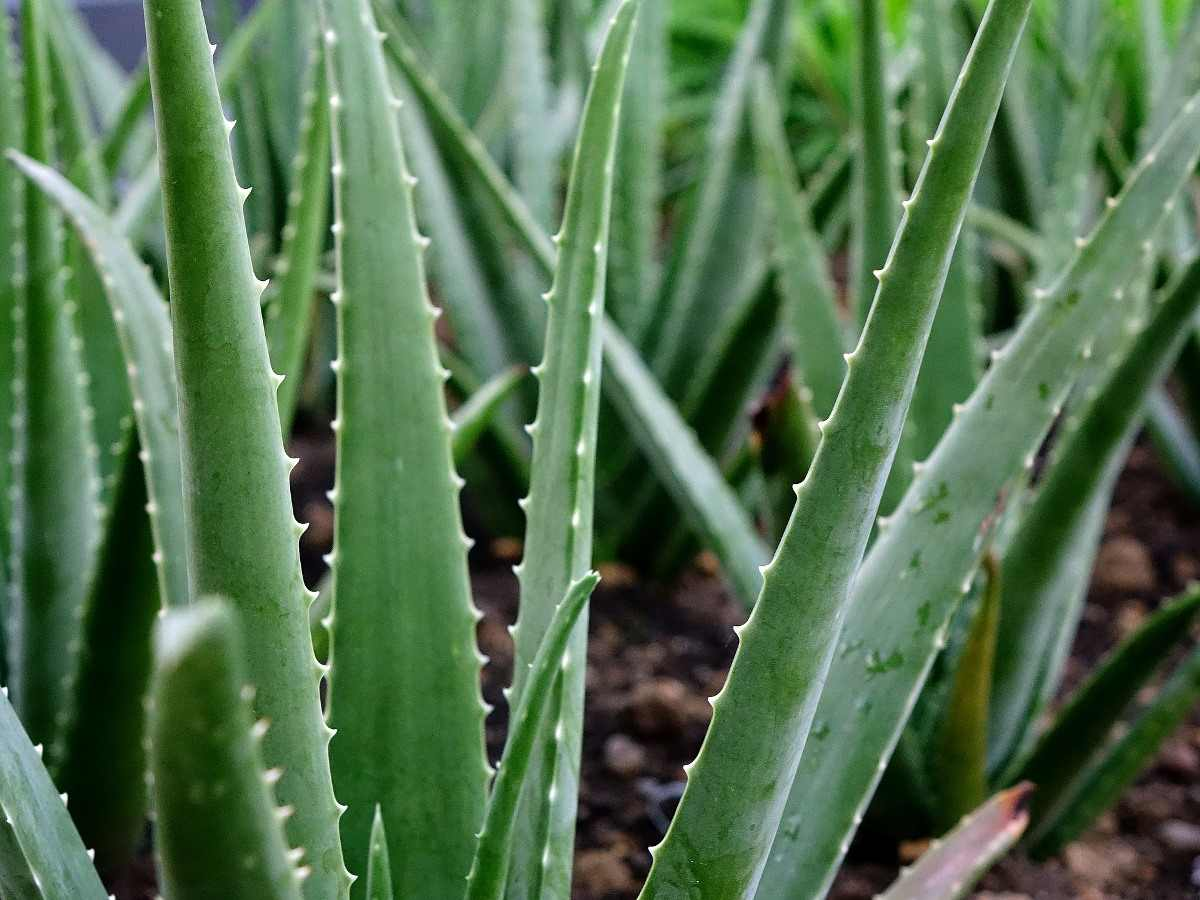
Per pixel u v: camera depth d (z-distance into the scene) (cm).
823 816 91
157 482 99
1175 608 115
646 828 140
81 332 132
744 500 184
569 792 87
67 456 114
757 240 189
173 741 51
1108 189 194
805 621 69
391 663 87
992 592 110
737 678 70
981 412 94
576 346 87
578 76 205
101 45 327
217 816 55
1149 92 211
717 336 191
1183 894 131
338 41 88
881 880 126
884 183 128
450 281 181
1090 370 131
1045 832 131
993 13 62
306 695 69
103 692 110
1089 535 130
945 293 131
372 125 88
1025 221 199
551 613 87
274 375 65
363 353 88
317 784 70
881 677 92
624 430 183
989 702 126
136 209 143
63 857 73
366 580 87
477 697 88
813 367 138
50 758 120
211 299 63
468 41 226
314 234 114
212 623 48
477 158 146
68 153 136
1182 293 106
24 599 117
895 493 129
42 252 109
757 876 75
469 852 87
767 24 188
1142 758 126
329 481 217
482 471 190
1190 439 206
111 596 106
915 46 143
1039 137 229
